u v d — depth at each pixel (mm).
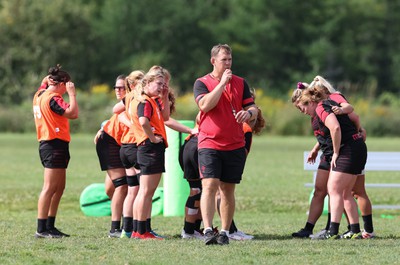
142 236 36750
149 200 36656
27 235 38188
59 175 37281
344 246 34031
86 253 31812
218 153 34094
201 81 34562
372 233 38781
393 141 153750
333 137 36469
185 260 30281
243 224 45906
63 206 56156
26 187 65688
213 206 34156
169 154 50344
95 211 50531
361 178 38719
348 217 38125
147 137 36031
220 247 33281
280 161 97688
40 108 37094
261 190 64562
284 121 177875
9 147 122500
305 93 37781
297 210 55656
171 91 38531
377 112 185500
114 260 30297
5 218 48188
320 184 39062
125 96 37875
